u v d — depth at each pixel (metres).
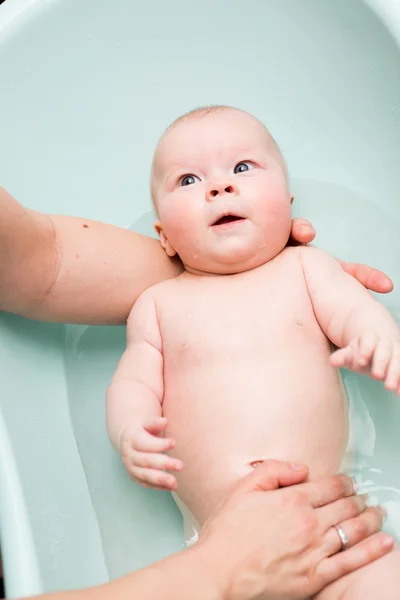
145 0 1.35
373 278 1.12
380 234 1.28
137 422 0.98
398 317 1.19
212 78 1.42
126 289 1.16
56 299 1.11
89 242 1.13
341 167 1.36
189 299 1.11
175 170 1.13
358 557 0.85
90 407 1.22
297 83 1.38
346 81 1.32
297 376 1.02
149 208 1.41
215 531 0.87
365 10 1.22
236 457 0.98
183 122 1.17
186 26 1.39
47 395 1.18
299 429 0.99
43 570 0.91
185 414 1.03
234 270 1.12
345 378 1.16
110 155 1.42
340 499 0.92
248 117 1.17
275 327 1.05
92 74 1.38
